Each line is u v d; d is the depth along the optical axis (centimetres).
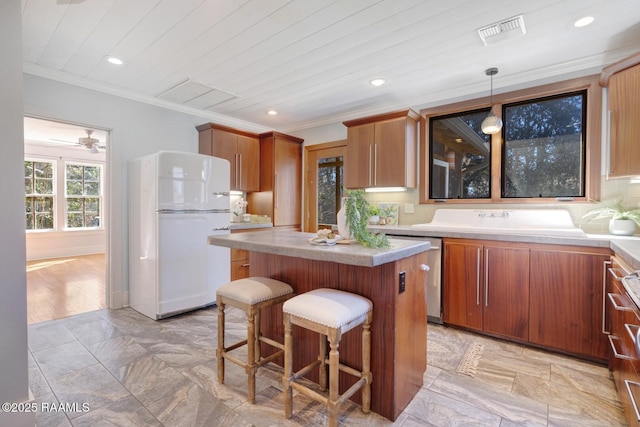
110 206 329
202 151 401
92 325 284
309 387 189
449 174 340
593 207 261
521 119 298
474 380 196
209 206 332
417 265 181
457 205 331
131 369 207
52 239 640
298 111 408
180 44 241
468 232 265
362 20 208
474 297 262
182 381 194
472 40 233
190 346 242
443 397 179
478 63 270
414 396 179
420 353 186
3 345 133
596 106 258
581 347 218
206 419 159
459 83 315
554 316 228
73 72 290
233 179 412
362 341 169
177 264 306
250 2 190
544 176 286
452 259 273
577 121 271
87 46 244
